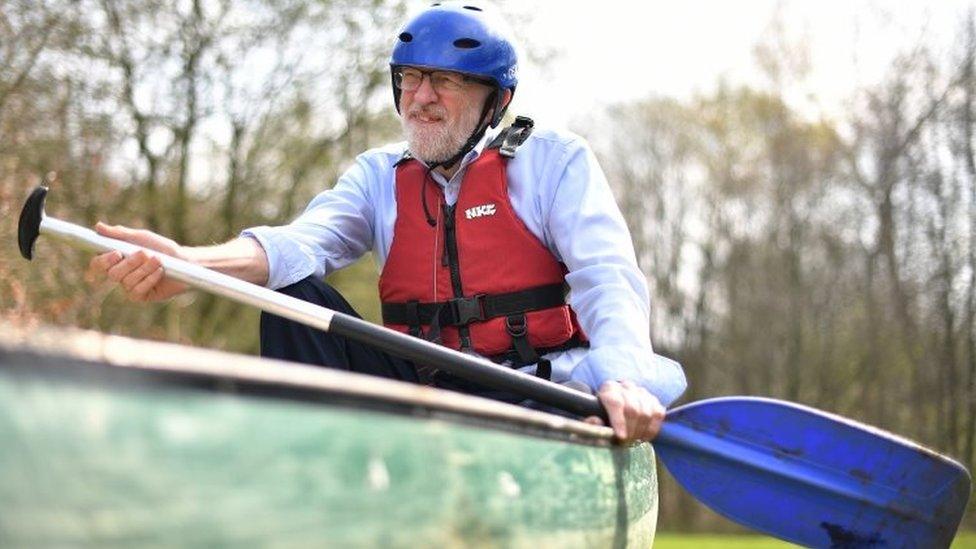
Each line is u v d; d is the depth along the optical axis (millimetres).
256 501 923
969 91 17312
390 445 1096
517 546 1354
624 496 1814
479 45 2426
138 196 10383
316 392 992
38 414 792
